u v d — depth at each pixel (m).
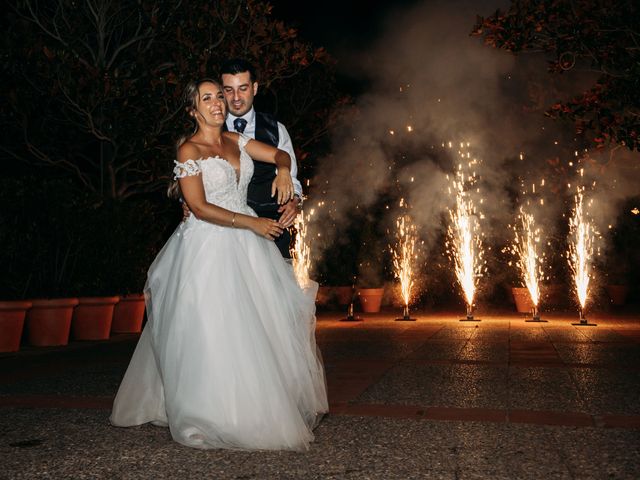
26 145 13.19
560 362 7.66
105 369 7.55
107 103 11.98
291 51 13.26
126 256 11.53
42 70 11.71
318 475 3.57
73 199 10.51
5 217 9.62
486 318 14.68
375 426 4.62
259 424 4.02
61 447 4.16
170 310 4.34
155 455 3.96
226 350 4.14
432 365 7.50
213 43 12.72
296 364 4.54
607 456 3.85
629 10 11.37
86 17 12.75
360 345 9.66
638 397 5.54
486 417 4.84
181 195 4.62
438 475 3.54
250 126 5.22
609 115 11.80
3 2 12.91
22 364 8.08
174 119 12.29
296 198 5.21
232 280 4.32
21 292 9.96
